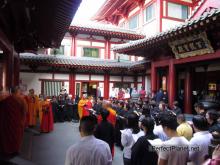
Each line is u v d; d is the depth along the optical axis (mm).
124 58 27891
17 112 7488
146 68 23266
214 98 15453
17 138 7570
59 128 17781
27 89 23969
